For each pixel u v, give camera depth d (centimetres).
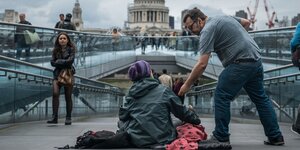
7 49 1708
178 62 4669
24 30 1827
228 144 733
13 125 1210
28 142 838
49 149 752
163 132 744
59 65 1222
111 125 1219
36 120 1446
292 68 1340
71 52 1230
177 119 841
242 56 750
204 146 716
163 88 769
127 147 750
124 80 4069
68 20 2459
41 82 1482
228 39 748
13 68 1256
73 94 1914
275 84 1483
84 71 2894
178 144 705
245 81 760
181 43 4547
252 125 1256
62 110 1700
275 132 796
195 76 747
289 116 1370
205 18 770
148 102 755
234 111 1931
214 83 2258
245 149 751
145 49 4919
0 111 1175
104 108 2733
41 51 2002
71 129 1094
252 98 799
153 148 727
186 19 773
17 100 1284
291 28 1814
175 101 761
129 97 775
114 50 3959
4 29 1688
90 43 3058
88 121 1648
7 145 799
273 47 1984
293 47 858
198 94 2695
